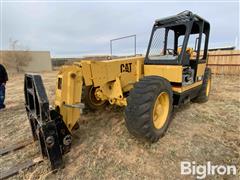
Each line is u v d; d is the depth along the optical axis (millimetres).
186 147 2840
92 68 2844
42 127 2109
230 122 3803
